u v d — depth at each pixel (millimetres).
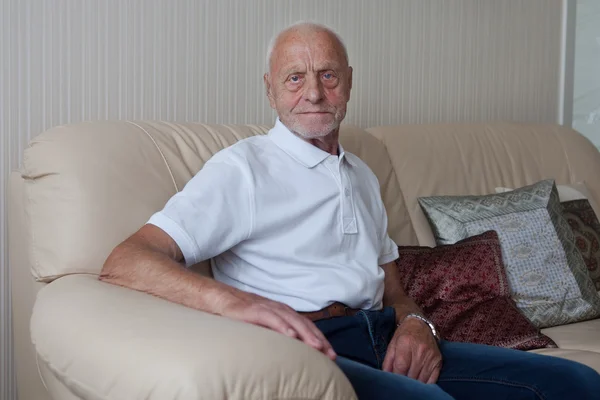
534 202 2359
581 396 1425
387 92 2982
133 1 2336
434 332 1678
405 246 2160
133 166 1744
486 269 2135
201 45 2488
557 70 3521
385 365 1576
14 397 2176
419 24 3051
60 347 1240
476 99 3264
